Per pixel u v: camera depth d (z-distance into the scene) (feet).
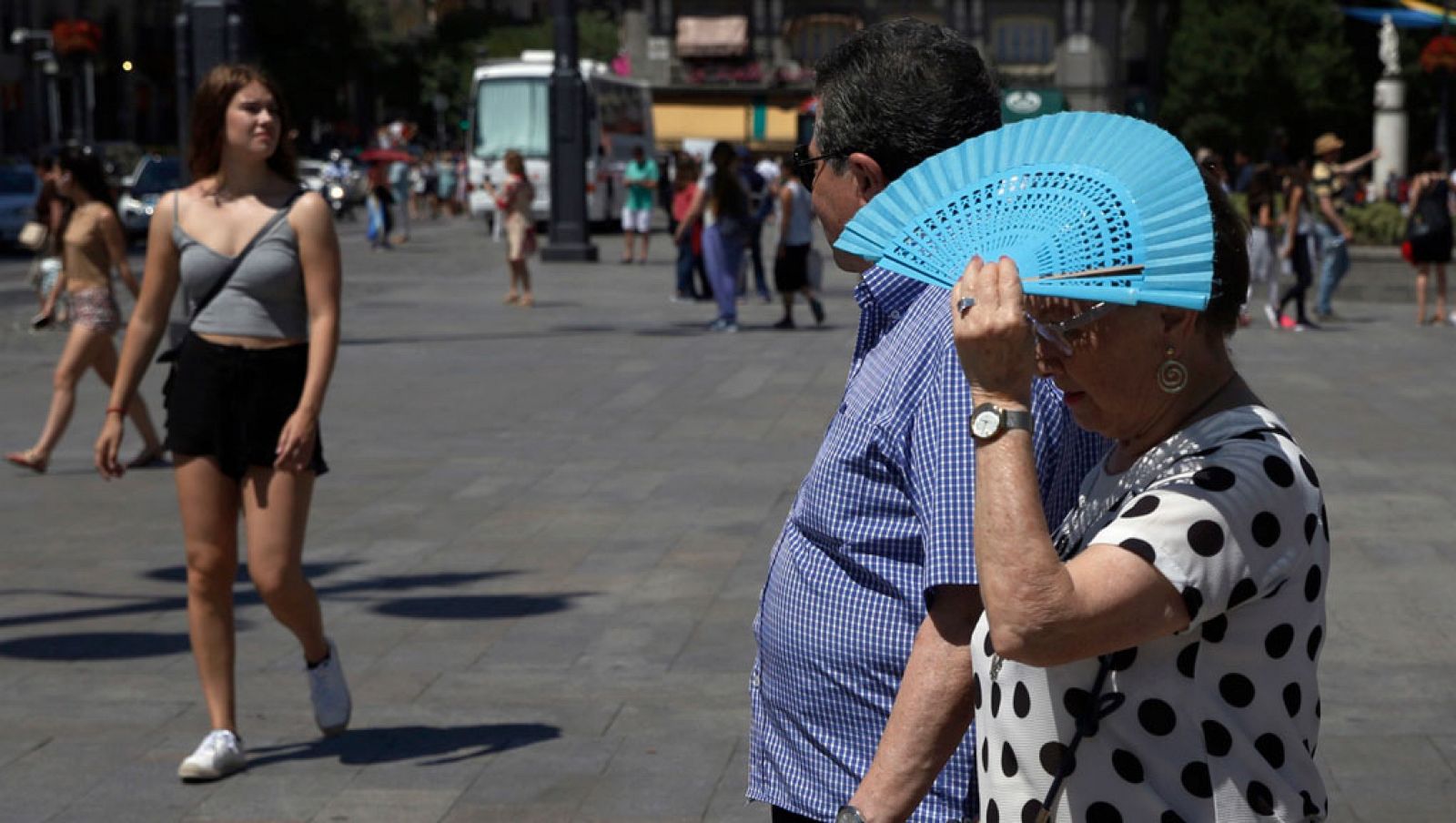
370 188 108.78
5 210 103.19
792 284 58.03
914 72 8.04
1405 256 61.98
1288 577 6.38
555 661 20.10
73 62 150.61
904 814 7.34
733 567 24.43
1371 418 38.01
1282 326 59.77
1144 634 6.23
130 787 16.24
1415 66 193.88
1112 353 6.56
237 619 22.27
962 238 6.43
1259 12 194.29
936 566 7.29
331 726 17.28
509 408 39.99
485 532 26.96
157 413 39.58
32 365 49.01
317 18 201.05
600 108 129.59
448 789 16.07
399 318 61.98
